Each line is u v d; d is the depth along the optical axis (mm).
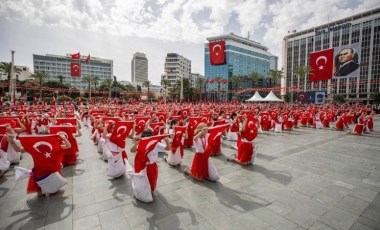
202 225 3711
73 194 4852
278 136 13031
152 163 4598
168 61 139000
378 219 3953
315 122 17391
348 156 8320
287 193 4992
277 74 76938
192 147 9539
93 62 134875
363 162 7523
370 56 78750
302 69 65938
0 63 46344
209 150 5664
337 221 3885
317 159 7867
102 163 7152
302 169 6707
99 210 4184
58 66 127062
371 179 5906
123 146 5895
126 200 4586
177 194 4883
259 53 131375
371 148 9773
